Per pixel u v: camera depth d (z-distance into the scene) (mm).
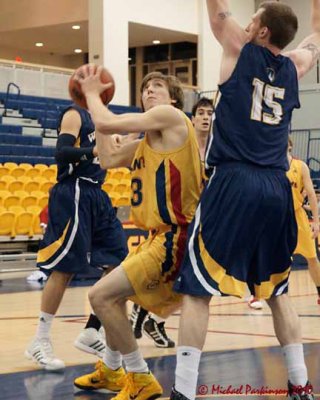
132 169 4336
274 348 6195
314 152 23406
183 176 4129
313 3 4402
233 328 7426
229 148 3848
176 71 28641
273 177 3887
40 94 21391
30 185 15422
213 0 3939
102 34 22781
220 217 3795
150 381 4227
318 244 13312
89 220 5520
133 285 4117
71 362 5641
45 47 30125
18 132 19391
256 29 3939
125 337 4191
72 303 9352
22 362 5652
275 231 3926
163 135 4152
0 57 30203
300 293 10789
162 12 24172
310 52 4293
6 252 13922
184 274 3805
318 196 15945
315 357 5734
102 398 4527
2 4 27062
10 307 8953
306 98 23703
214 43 25188
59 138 5488
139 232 12312
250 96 3865
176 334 6965
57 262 5449
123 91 23156
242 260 3854
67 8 25359
